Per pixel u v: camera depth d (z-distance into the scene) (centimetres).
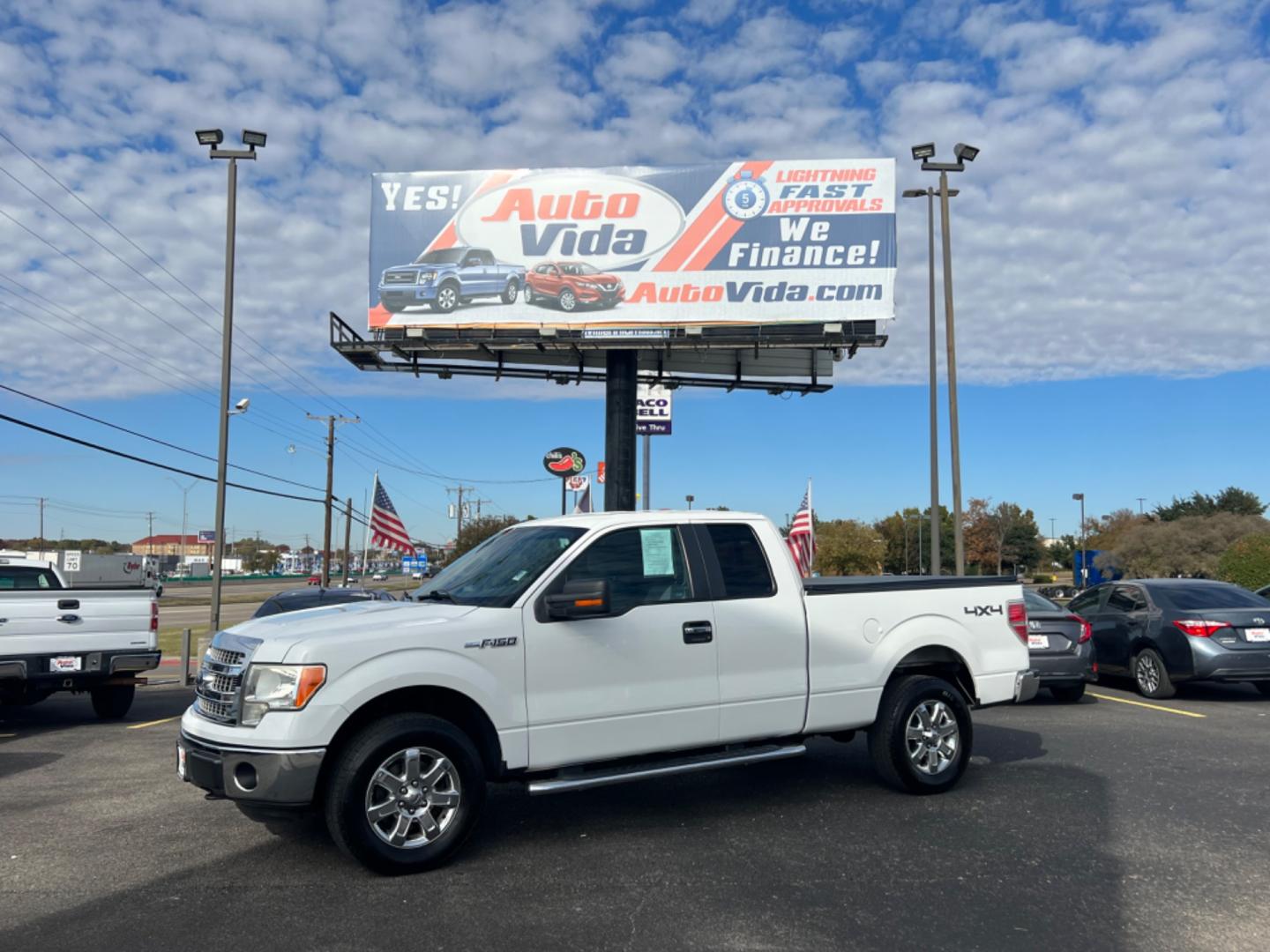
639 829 605
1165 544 5431
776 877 514
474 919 456
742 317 1902
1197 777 745
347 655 513
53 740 989
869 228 1905
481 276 1931
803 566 2120
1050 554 10612
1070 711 1102
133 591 1105
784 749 636
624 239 1928
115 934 441
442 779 534
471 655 541
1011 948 424
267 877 519
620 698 581
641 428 2394
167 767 832
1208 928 444
